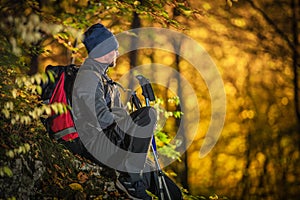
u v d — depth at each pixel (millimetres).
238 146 16016
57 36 6441
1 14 5953
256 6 15609
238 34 15586
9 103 4902
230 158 15992
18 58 6223
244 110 15977
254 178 16203
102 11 7855
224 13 15359
